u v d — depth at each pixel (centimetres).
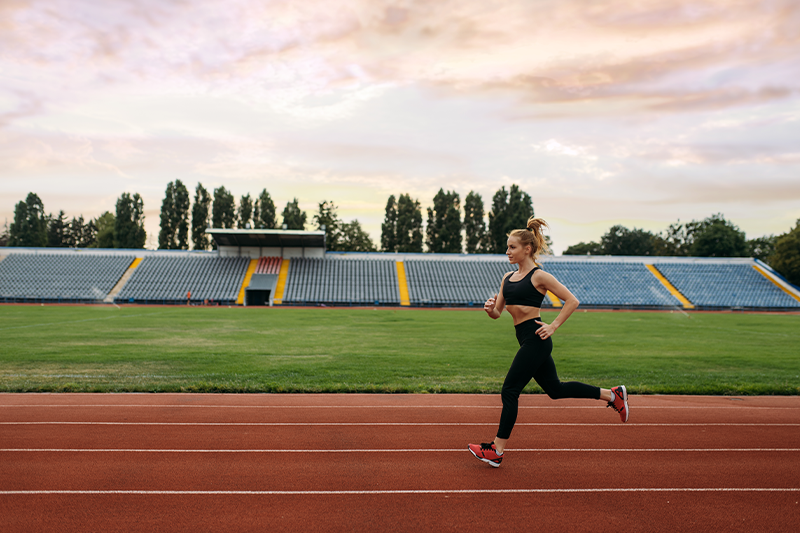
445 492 391
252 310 3547
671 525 338
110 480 410
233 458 468
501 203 6938
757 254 7500
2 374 946
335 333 1939
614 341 1764
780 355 1409
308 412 661
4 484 399
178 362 1134
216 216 6856
